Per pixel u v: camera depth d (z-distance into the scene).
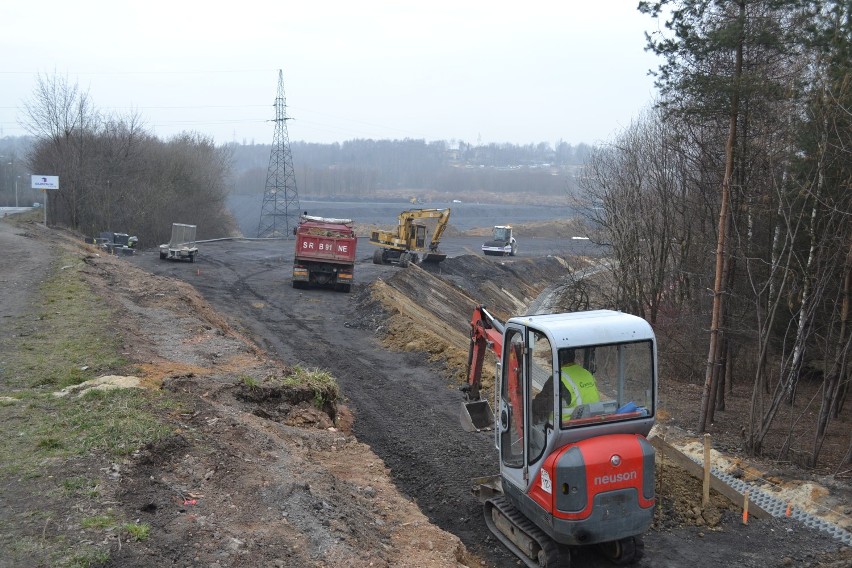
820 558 10.36
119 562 6.46
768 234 20.50
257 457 9.81
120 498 7.72
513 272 50.88
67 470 8.26
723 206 17.02
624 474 8.62
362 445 12.38
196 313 20.25
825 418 15.66
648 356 9.02
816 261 16.91
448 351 20.44
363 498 9.80
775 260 17.33
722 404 20.03
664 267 27.09
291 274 37.78
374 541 8.30
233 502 8.16
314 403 13.66
